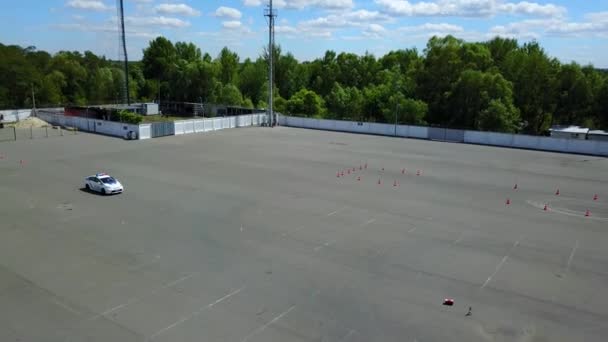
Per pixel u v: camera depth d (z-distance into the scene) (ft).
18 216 79.05
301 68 385.70
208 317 47.52
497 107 201.16
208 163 126.52
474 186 105.70
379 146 162.50
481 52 245.45
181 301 50.72
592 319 48.19
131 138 168.76
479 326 46.52
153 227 74.33
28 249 64.80
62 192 94.79
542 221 80.53
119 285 54.34
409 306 50.37
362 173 117.60
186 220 78.07
